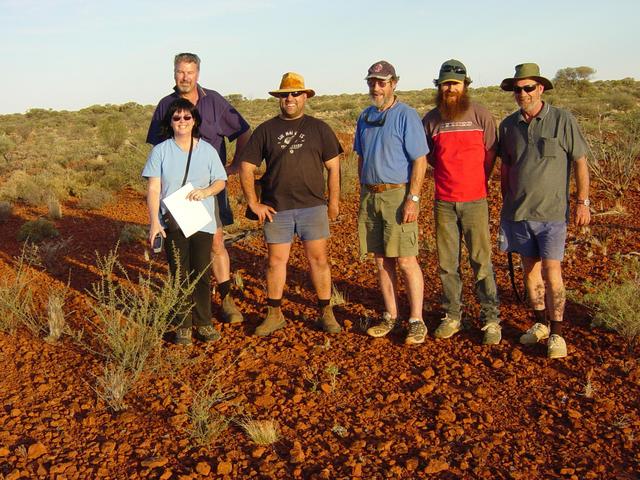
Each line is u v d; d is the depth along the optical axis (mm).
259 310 5691
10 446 3541
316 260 4980
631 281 5156
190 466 3338
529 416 3779
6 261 7355
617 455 3354
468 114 4508
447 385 4172
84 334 5105
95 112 56031
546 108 4367
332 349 4781
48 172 14422
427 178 11625
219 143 5547
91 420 3789
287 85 4562
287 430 3668
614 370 4266
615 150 10656
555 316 4504
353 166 12406
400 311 5512
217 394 4066
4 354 4773
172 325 4992
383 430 3654
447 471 3266
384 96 4469
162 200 4766
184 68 5078
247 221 9414
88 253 7777
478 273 4738
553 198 4406
